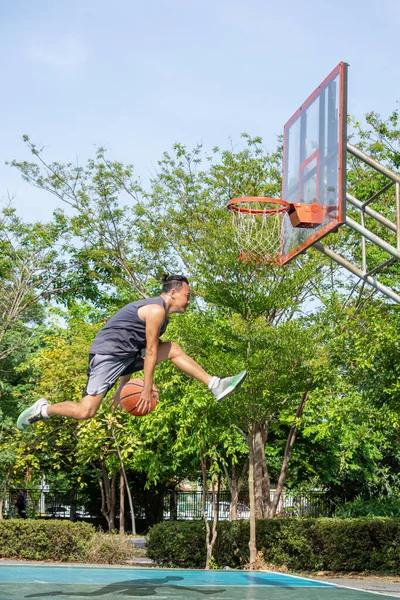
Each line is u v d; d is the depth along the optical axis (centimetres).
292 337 1366
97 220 2638
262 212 1092
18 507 2983
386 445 1519
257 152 2408
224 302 1427
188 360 529
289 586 634
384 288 1006
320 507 2484
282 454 2627
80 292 3120
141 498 3098
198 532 1560
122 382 547
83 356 2520
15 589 553
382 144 1920
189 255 2258
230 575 726
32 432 2562
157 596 523
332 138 945
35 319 3297
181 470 2642
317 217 988
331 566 1373
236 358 1375
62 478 3120
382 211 1905
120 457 2236
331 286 2002
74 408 507
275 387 1380
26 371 3036
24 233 2947
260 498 1977
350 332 1380
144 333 501
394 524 1368
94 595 523
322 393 1392
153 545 1581
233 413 1391
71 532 1450
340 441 2292
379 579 1281
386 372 1294
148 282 2581
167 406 1545
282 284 1427
